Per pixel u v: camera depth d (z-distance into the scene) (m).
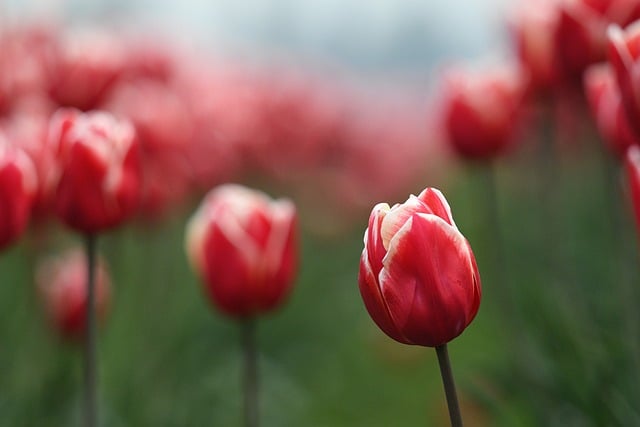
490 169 3.68
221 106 5.98
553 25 3.08
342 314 7.54
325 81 12.05
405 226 1.56
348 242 9.80
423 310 1.57
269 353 6.02
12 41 4.69
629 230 3.41
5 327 4.18
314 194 9.79
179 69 5.80
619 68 2.06
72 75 3.84
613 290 3.83
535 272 3.96
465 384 3.70
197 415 4.03
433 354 6.38
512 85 3.55
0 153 2.44
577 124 6.08
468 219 7.96
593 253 4.62
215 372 4.67
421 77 16.92
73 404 3.76
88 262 2.53
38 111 3.92
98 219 2.46
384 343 6.47
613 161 3.16
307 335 6.45
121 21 7.98
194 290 5.55
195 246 2.61
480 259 6.44
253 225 2.54
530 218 6.20
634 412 2.73
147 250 4.99
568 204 5.75
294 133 8.57
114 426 3.69
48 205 3.12
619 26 2.94
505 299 3.70
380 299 1.59
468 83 3.56
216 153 5.60
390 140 12.51
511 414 3.39
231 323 5.36
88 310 2.54
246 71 9.20
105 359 4.03
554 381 3.07
